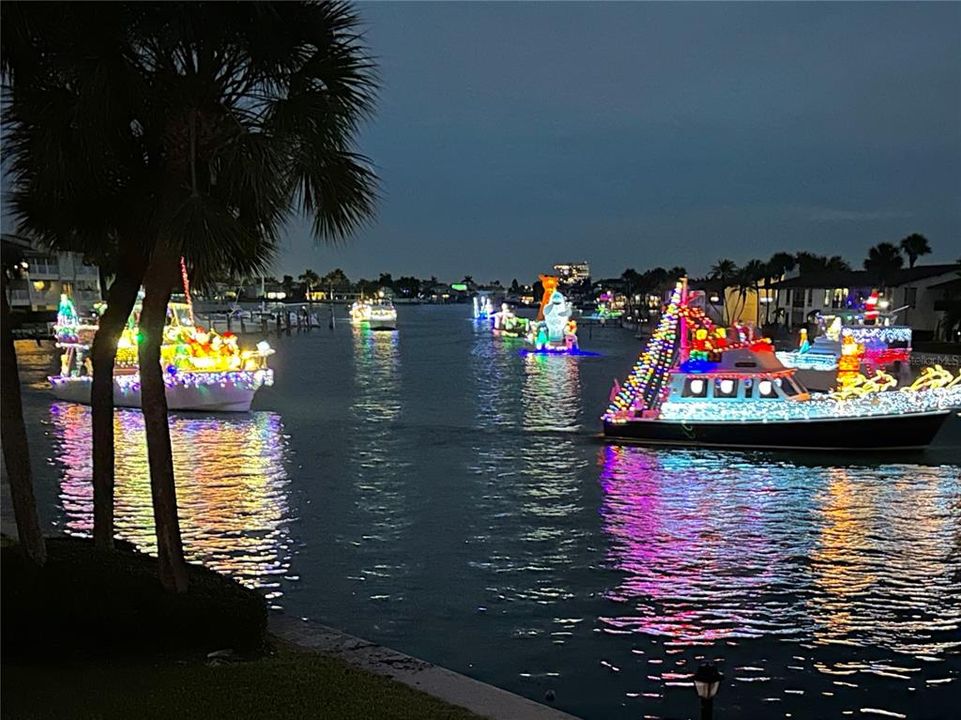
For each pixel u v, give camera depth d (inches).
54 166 340.8
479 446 1190.3
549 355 3191.4
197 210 313.0
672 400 1188.5
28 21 314.7
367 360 2955.2
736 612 533.0
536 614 527.2
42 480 937.5
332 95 339.3
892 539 708.0
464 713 296.8
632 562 639.1
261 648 360.8
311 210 350.9
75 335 1717.5
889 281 3403.1
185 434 1288.1
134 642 342.3
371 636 490.6
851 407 1117.7
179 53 333.4
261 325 5177.2
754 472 1010.1
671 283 5674.2
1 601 334.3
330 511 798.5
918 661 462.0
